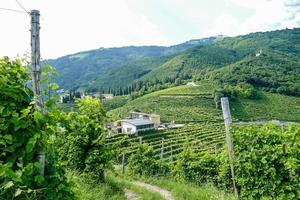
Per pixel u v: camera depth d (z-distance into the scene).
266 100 132.50
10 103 4.36
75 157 10.88
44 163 4.62
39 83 4.62
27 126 4.30
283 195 8.52
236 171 9.45
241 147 9.32
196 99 130.88
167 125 104.69
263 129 9.30
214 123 103.94
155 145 61.53
